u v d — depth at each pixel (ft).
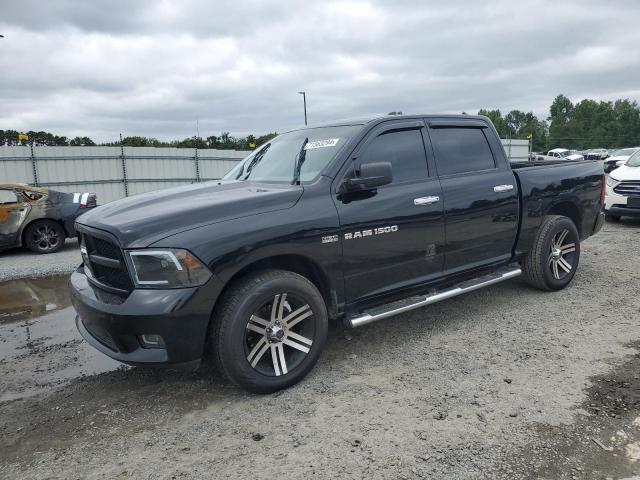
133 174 75.25
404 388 11.27
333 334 14.80
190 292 9.95
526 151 132.87
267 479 8.35
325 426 9.87
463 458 8.64
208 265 10.09
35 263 29.89
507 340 13.76
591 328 14.38
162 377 12.52
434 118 14.79
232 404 10.94
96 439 9.84
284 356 11.51
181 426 10.17
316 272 12.05
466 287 14.76
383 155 13.28
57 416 10.84
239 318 10.52
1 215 33.09
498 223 15.60
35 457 9.31
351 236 12.10
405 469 8.42
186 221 10.38
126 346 10.50
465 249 14.79
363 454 8.89
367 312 12.78
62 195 35.40
